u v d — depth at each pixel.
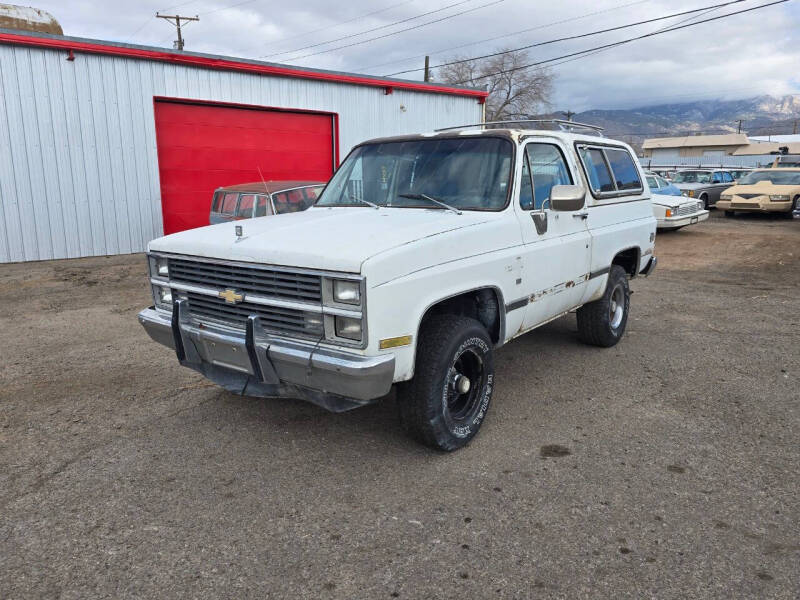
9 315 7.64
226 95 14.11
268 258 3.44
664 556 2.84
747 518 3.13
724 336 6.62
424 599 2.57
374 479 3.57
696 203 16.78
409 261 3.36
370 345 3.20
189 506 3.29
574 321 7.36
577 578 2.69
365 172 4.91
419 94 17.52
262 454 3.89
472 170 4.45
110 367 5.61
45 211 12.23
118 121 12.78
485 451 3.92
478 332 3.89
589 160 5.46
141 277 10.39
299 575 2.73
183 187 13.95
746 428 4.24
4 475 3.62
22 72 11.62
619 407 4.64
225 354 3.71
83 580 2.70
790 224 19.33
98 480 3.57
